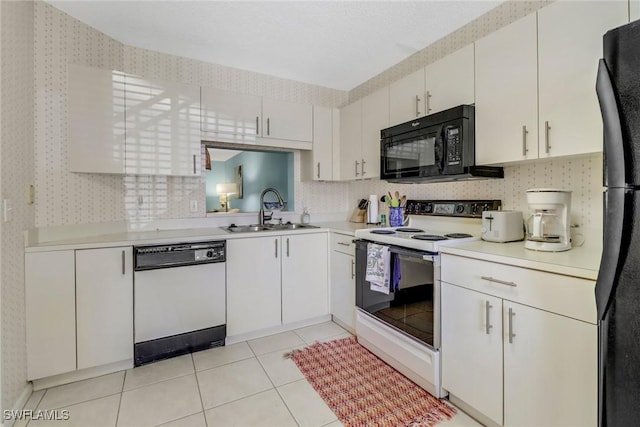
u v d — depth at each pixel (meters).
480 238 1.92
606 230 0.88
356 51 2.63
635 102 0.81
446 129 1.93
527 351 1.31
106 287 1.97
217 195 3.01
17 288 1.67
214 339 2.34
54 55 2.00
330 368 2.06
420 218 2.59
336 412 1.63
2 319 1.52
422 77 2.23
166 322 2.16
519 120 1.62
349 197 3.62
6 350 1.55
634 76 0.81
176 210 2.73
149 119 2.28
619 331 0.86
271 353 2.27
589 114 1.36
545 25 1.51
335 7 2.03
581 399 1.14
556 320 1.21
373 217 3.11
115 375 1.98
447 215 2.37
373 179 3.24
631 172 0.82
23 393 1.70
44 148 1.95
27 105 1.81
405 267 1.94
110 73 2.15
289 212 3.29
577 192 1.67
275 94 3.14
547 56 1.50
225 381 1.92
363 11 2.08
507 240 1.80
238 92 2.86
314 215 3.45
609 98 0.86
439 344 1.73
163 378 1.95
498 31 1.72
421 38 2.43
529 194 1.57
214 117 2.57
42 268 1.80
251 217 3.08
